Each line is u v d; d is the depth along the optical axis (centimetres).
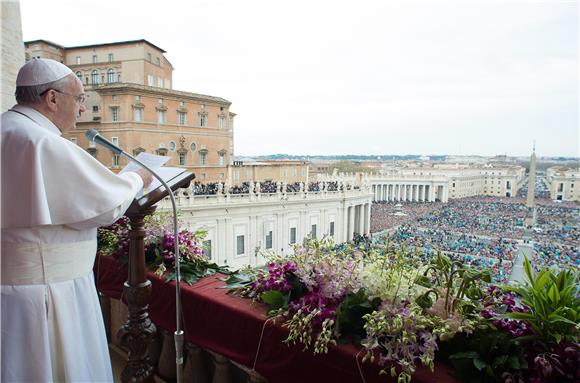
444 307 226
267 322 258
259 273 305
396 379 203
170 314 333
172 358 342
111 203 212
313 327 237
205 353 331
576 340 186
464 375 194
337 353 223
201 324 304
